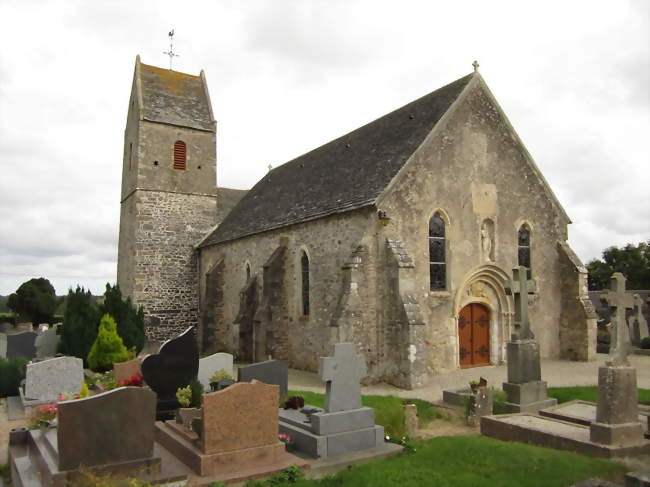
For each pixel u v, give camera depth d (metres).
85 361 22.56
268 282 23.36
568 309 22.70
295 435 10.31
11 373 17.91
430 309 19.30
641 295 33.41
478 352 20.80
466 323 20.59
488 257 21.17
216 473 8.76
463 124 20.94
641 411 12.51
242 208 33.19
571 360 22.31
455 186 20.44
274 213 26.48
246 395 9.26
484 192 21.23
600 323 34.19
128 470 8.48
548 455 9.38
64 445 8.16
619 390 9.82
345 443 9.94
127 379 14.47
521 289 14.38
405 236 18.94
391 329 17.94
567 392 15.11
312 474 9.11
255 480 8.62
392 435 11.11
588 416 11.86
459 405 14.20
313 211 22.08
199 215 34.53
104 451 8.42
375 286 18.39
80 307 23.53
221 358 16.78
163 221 33.31
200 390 11.77
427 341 19.08
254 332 23.28
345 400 10.33
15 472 9.52
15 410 15.27
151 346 29.56
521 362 13.95
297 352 22.44
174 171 34.00
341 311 17.62
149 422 8.79
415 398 15.32
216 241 30.95
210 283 30.28
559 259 23.22
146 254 32.62
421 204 19.44
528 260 22.41
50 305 47.69
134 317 25.69
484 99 21.75
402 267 17.72
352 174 22.41
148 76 35.34
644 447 9.54
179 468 8.97
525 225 22.50
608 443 9.54
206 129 35.22
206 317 30.14
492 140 21.75
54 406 11.83
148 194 33.03
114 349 20.47
